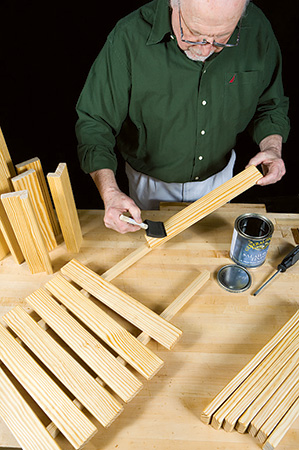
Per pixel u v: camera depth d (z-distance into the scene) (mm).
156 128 1432
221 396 860
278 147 1414
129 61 1275
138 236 1265
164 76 1275
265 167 1346
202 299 1086
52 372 899
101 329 979
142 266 1172
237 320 1041
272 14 3225
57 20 3561
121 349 942
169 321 1020
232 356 968
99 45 3391
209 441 833
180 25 1047
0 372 901
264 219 1115
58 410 835
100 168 1303
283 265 1135
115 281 1133
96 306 1027
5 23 3541
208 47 1046
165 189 1685
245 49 1288
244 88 1367
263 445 812
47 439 802
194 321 1036
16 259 1158
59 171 1032
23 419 831
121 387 873
